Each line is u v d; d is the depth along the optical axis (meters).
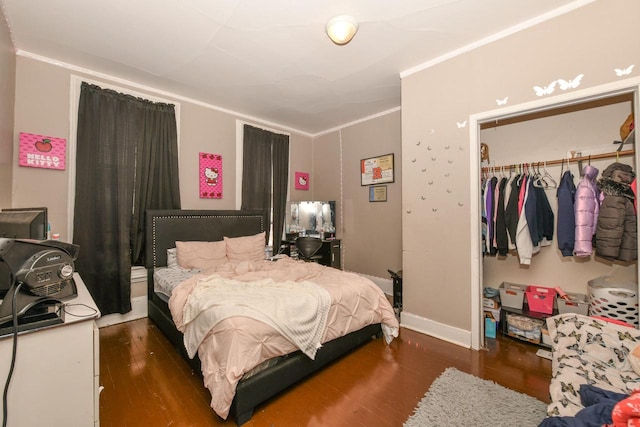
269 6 1.77
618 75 1.65
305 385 1.78
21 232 1.25
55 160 2.41
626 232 1.97
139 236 2.85
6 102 1.92
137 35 2.08
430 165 2.47
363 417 1.51
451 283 2.36
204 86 2.96
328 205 4.38
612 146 2.24
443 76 2.37
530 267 2.64
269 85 2.95
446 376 1.83
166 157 3.03
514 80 2.01
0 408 0.94
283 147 4.29
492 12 1.86
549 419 0.99
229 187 3.66
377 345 2.31
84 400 1.10
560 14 1.82
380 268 3.91
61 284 1.18
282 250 4.09
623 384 1.11
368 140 4.00
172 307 1.96
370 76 2.76
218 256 3.04
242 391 1.43
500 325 2.48
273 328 1.56
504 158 2.77
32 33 2.05
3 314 0.96
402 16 1.88
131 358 2.09
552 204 2.50
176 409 1.56
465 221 2.27
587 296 2.24
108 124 2.62
